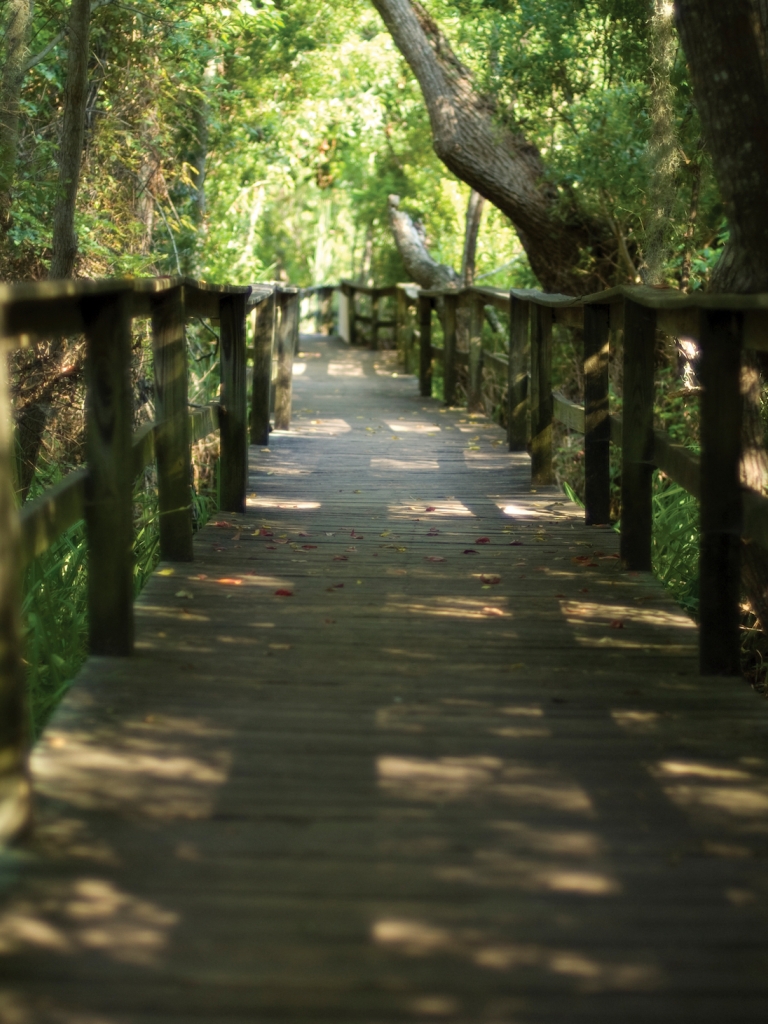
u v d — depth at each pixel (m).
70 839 2.38
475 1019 1.85
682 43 3.90
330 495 6.35
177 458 4.70
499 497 6.34
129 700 3.18
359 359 16.28
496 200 10.22
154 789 2.63
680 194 8.53
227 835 2.42
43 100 7.93
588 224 10.09
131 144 8.20
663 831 2.48
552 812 2.56
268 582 4.49
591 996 1.91
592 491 5.61
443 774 2.75
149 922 2.08
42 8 7.27
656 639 3.84
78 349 6.51
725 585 3.46
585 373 5.54
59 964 1.96
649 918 2.13
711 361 3.40
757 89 3.78
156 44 8.09
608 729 3.06
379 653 3.65
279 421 9.00
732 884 2.26
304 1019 1.84
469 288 9.61
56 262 6.26
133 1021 1.82
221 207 12.79
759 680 5.40
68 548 5.04
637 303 4.59
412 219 17.80
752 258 3.94
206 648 3.65
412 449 8.00
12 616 2.29
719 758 2.88
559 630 3.92
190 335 9.06
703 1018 1.86
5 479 2.24
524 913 2.14
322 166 19.06
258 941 2.03
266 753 2.85
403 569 4.73
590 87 9.78
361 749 2.89
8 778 2.32
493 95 10.05
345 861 2.32
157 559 5.45
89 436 3.43
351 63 13.92
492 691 3.33
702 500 3.46
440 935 2.06
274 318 8.59
